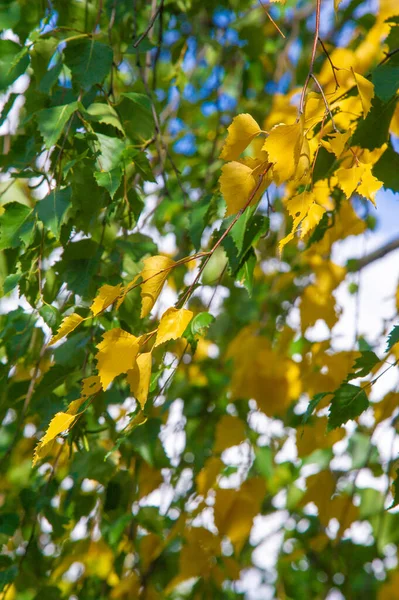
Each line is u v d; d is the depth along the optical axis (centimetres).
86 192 131
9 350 140
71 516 158
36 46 138
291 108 151
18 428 143
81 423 139
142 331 142
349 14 176
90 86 132
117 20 154
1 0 145
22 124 134
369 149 122
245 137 113
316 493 164
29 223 129
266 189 117
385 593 170
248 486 160
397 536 165
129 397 142
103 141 130
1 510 160
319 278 167
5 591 141
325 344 167
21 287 133
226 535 158
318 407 155
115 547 151
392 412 147
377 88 116
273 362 167
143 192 145
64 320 113
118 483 146
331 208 148
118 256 139
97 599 158
